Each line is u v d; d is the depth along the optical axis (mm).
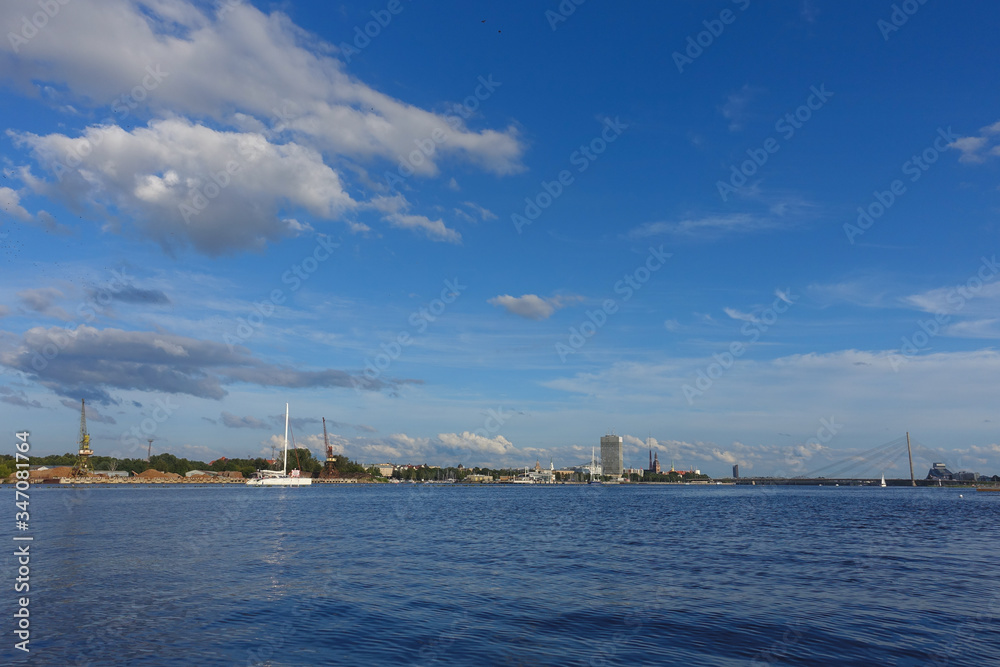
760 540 58250
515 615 26703
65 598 29797
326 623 25188
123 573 37000
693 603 29125
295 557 44344
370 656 20906
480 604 28844
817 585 33844
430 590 32250
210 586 32969
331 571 38156
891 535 63625
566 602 29375
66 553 45812
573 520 86438
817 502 159000
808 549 50750
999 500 176375
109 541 53844
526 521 83875
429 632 23875
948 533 66375
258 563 41375
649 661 20359
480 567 40250
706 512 108875
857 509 120688
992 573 38094
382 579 35438
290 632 23812
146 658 20688
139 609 27531
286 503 133000
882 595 31016
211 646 21984
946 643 22391
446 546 52188
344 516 91312
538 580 35406
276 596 30422
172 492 199750
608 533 65625
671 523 81000
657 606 28406
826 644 22234
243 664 20078
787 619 25922
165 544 51844
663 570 39062
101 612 26938
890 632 23906
